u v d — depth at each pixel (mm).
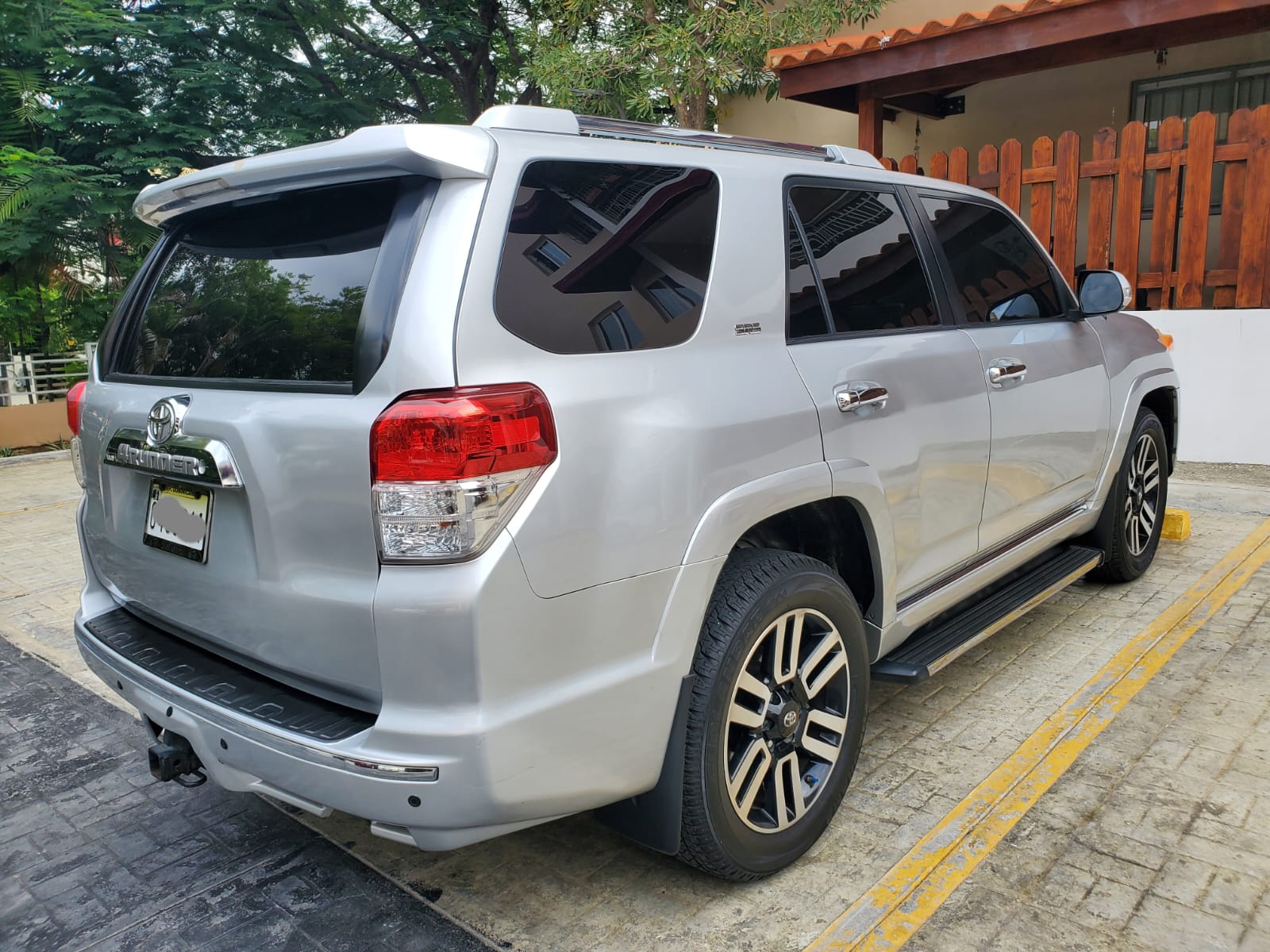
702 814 2189
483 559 1780
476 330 1842
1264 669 3562
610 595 1967
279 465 1963
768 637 2340
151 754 2322
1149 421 4445
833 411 2504
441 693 1788
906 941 2170
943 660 2900
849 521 2715
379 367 1854
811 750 2488
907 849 2525
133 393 2447
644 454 2020
